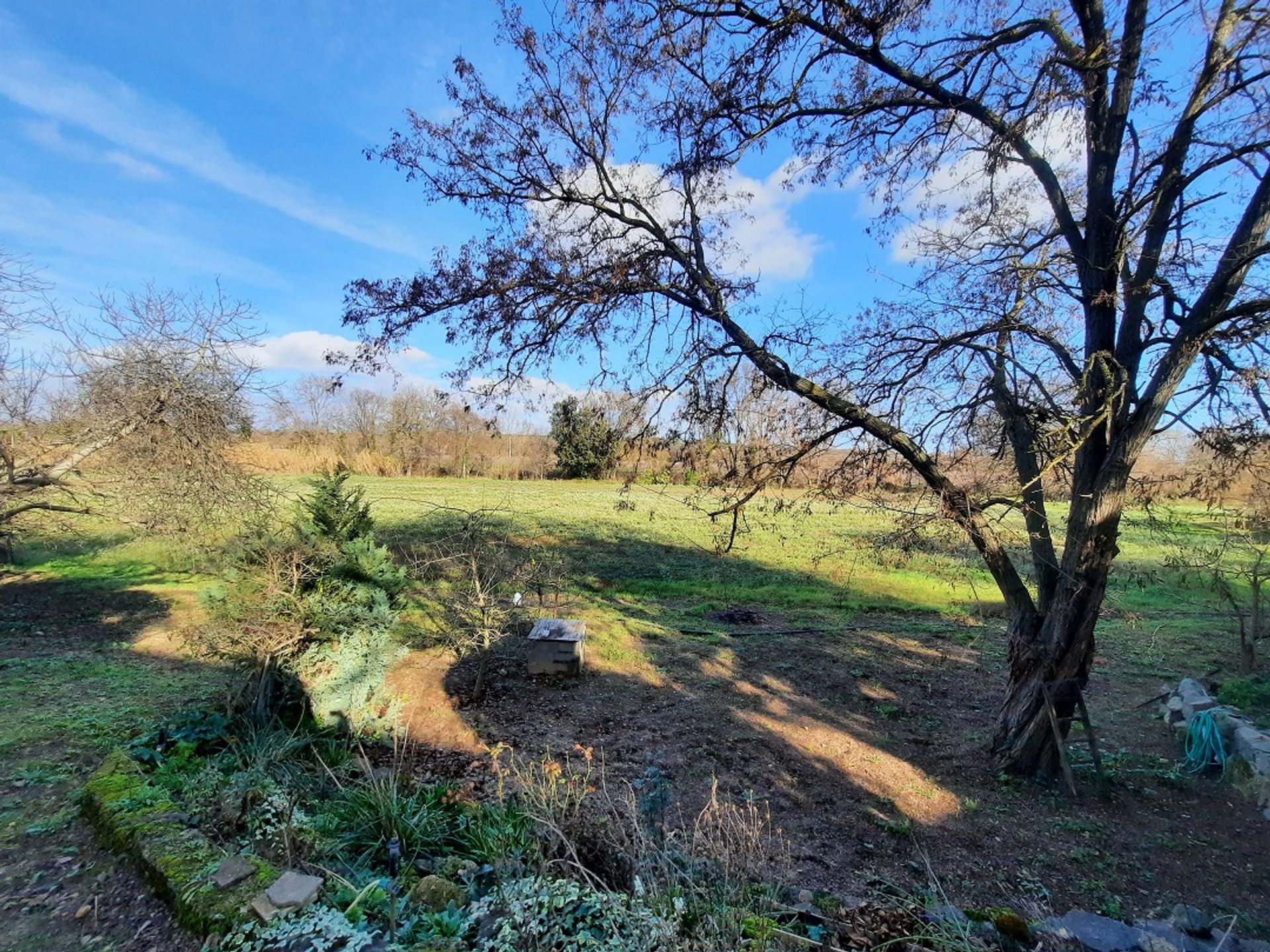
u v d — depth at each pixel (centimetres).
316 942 249
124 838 346
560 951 257
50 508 838
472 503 2505
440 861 383
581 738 670
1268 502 793
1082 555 597
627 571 1484
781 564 1602
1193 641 1080
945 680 889
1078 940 358
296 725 564
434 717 701
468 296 646
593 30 630
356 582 626
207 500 887
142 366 848
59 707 582
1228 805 583
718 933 264
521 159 665
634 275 659
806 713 765
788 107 645
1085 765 652
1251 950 373
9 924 286
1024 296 593
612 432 751
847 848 501
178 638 809
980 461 734
